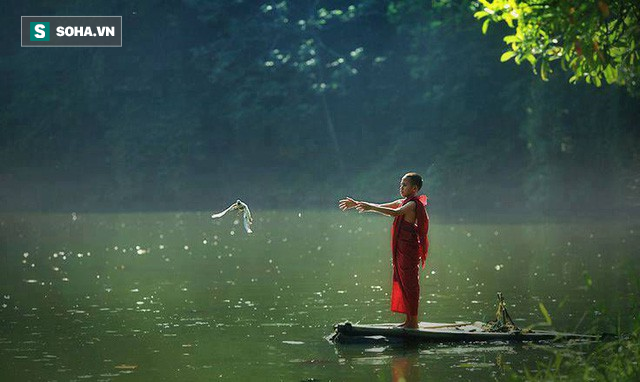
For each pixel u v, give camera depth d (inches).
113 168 2864.2
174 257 1168.8
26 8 3019.2
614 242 1254.9
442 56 2471.7
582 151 2030.0
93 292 847.1
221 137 2913.4
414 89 2743.6
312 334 636.1
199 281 925.2
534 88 2113.7
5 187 2896.2
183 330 654.5
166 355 569.0
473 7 2405.3
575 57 577.6
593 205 2027.6
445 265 1029.8
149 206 2640.3
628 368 448.8
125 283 911.7
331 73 2802.7
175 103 2866.6
